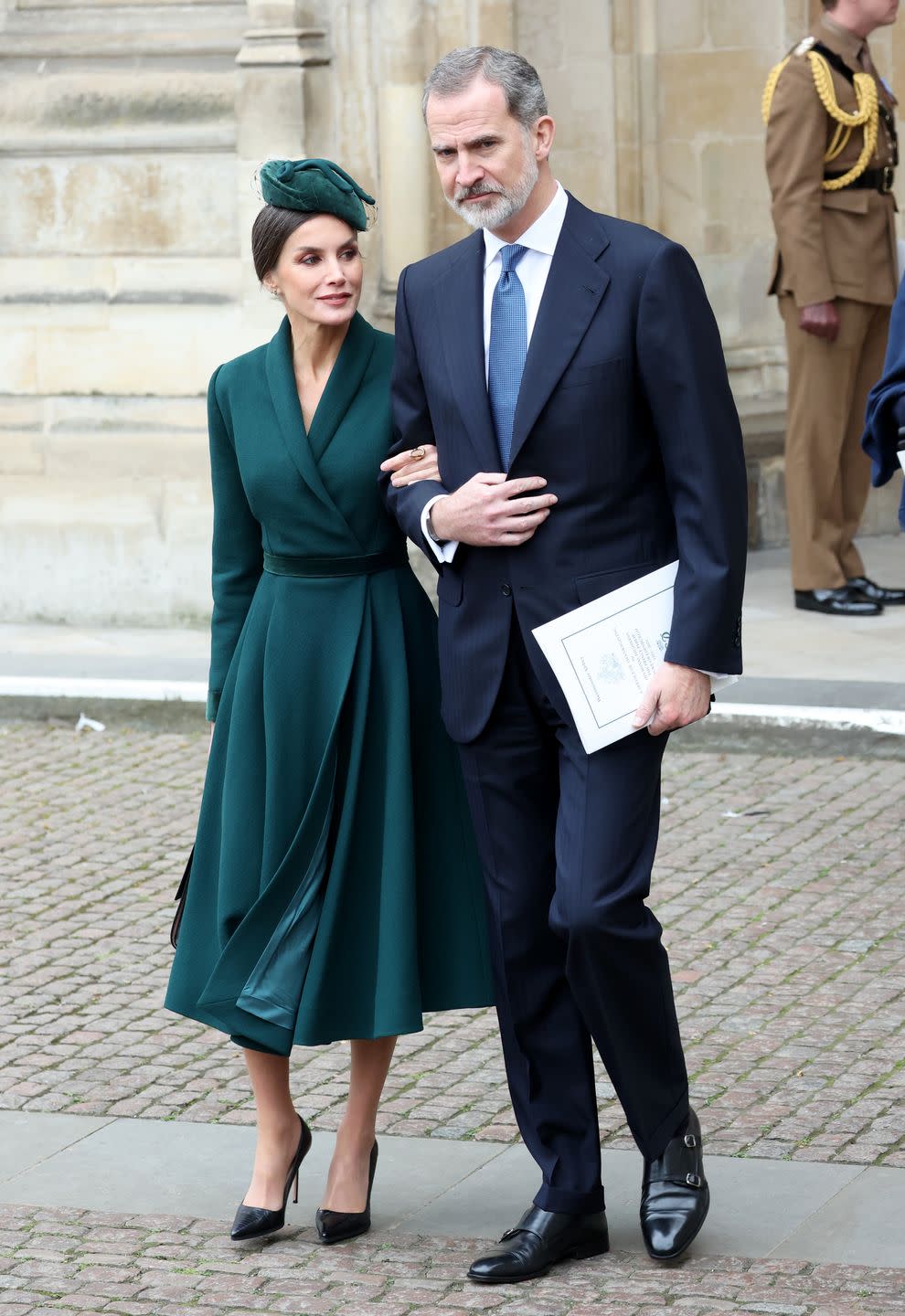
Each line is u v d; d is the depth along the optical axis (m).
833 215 9.75
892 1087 5.22
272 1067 4.55
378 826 4.46
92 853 7.47
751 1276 4.22
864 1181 4.67
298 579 4.52
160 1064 5.64
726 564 4.10
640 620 4.15
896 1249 4.32
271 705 4.48
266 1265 4.39
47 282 10.43
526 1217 4.34
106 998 6.14
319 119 10.02
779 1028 5.64
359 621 4.47
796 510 10.06
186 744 8.88
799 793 7.80
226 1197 4.79
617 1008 4.20
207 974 4.59
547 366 4.11
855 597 10.14
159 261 10.26
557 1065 4.38
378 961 4.40
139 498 10.38
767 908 6.60
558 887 4.18
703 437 4.09
